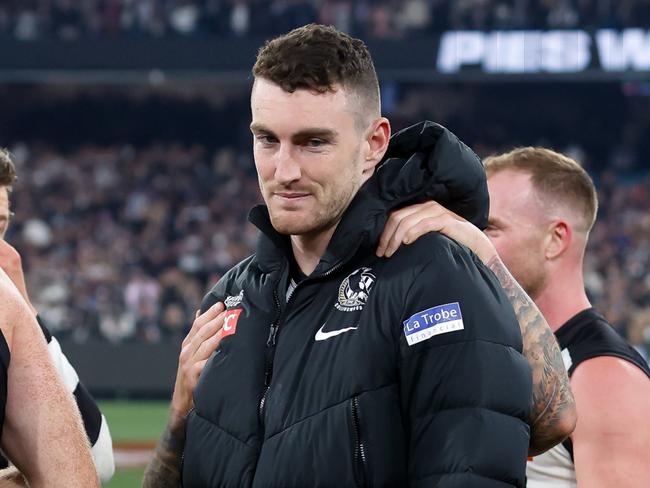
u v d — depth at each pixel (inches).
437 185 118.9
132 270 1076.5
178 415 128.7
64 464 108.3
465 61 1103.6
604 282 1018.1
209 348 123.6
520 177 161.3
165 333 971.3
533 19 1095.0
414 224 116.2
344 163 113.2
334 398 110.3
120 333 969.5
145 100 1347.2
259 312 122.3
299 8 1147.9
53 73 1128.8
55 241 1129.4
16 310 110.6
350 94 112.6
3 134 1343.5
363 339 111.6
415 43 1110.4
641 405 141.7
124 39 1125.1
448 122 1321.4
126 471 478.3
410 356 109.9
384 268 115.3
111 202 1220.5
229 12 1152.2
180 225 1174.3
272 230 122.6
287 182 111.7
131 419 702.5
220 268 1099.9
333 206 114.0
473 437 106.5
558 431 124.9
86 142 1349.7
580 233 160.2
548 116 1305.4
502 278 122.0
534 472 148.8
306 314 116.9
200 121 1349.7
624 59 1073.5
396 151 123.0
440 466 106.7
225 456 116.6
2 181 163.6
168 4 1155.3
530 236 159.2
